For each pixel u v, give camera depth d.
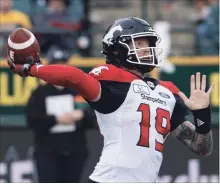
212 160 24.39
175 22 29.41
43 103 21.91
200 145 12.37
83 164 22.47
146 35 12.05
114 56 12.32
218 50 26.89
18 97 24.52
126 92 11.81
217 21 27.09
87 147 24.31
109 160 11.80
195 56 25.38
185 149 24.42
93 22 29.09
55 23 26.92
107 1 30.53
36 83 24.52
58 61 22.38
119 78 11.91
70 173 22.33
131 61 12.08
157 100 12.13
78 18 28.64
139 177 11.81
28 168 24.45
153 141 11.91
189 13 30.09
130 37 12.03
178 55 27.05
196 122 12.23
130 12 30.20
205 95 12.12
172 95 12.48
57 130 21.97
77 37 26.48
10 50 11.80
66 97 22.02
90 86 11.41
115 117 11.80
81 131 22.30
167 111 12.23
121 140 11.79
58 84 11.32
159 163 12.18
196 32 27.48
